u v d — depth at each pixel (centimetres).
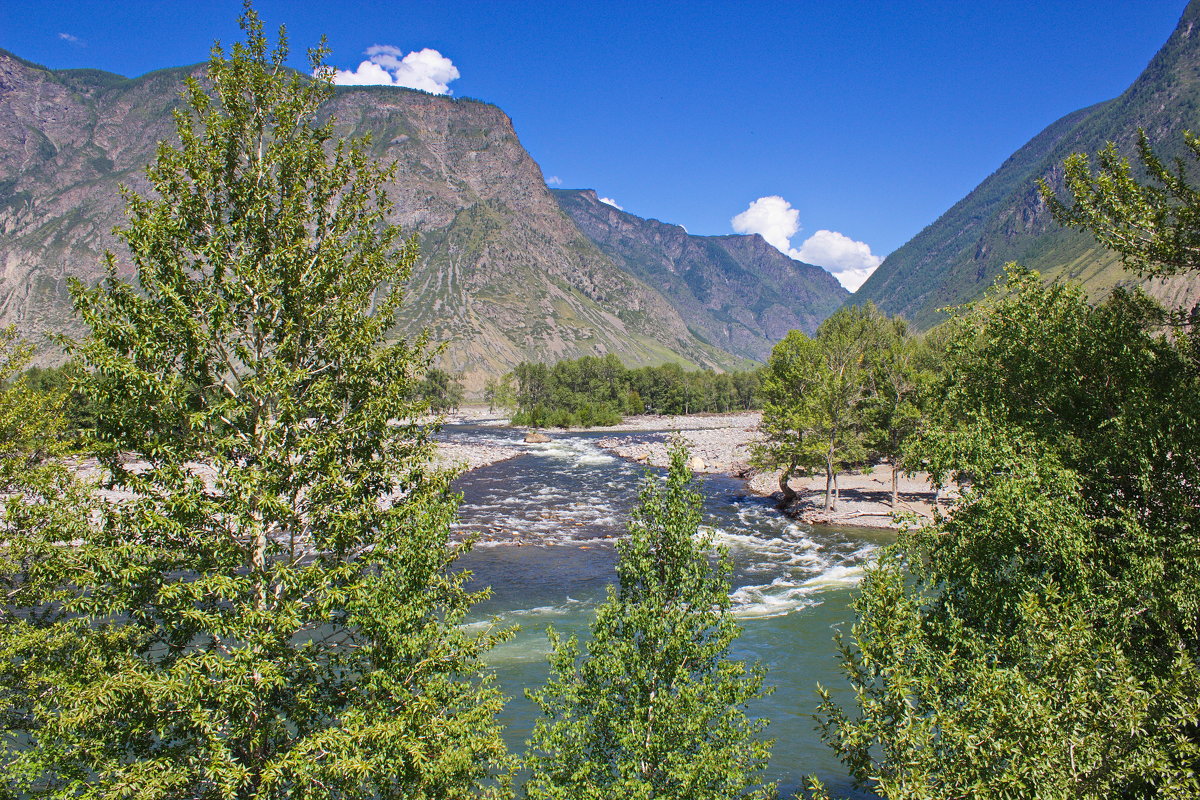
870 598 1156
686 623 1355
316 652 1201
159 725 1045
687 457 1452
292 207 1235
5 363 1659
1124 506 1276
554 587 3431
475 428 14525
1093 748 860
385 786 1133
